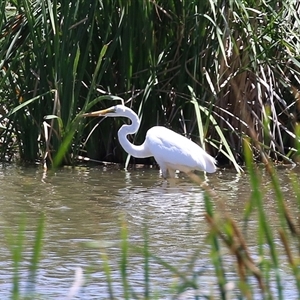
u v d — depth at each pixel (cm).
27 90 1448
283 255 779
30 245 827
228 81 1410
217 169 1438
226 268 737
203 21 1385
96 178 1321
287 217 441
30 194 1151
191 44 1410
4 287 675
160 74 1452
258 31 1438
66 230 906
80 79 1389
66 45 1370
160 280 704
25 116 1453
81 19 1366
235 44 1320
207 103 1418
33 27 1373
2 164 1452
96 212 1022
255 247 809
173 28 1433
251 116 1446
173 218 989
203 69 1410
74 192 1178
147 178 1348
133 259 780
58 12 1436
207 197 441
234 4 1403
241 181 1302
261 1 1427
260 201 439
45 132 1391
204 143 1368
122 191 1199
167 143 1351
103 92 1423
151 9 1402
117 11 1425
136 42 1431
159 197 1149
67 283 693
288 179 1295
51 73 1410
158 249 820
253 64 1385
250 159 434
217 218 443
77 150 1438
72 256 786
